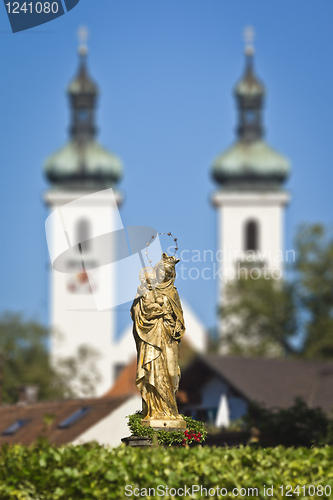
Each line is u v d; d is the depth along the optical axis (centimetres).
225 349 14875
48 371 14088
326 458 2317
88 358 15262
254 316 14688
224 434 5000
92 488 2236
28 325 14388
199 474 2236
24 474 2288
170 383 2619
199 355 7081
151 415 2609
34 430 6338
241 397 6981
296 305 14512
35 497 2270
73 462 2305
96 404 6406
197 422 2662
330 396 7131
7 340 13950
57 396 13850
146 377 2611
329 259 14062
